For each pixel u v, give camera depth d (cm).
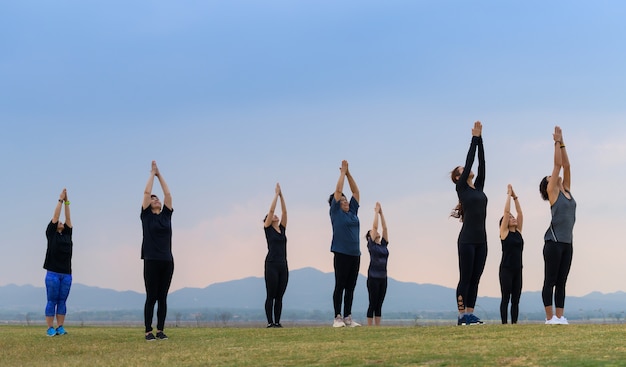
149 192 1538
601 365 966
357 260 1766
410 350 1164
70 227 1819
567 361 1003
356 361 1083
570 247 1452
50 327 1769
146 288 1545
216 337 1552
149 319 1551
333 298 1758
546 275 1460
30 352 1452
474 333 1366
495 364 1011
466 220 1567
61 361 1291
